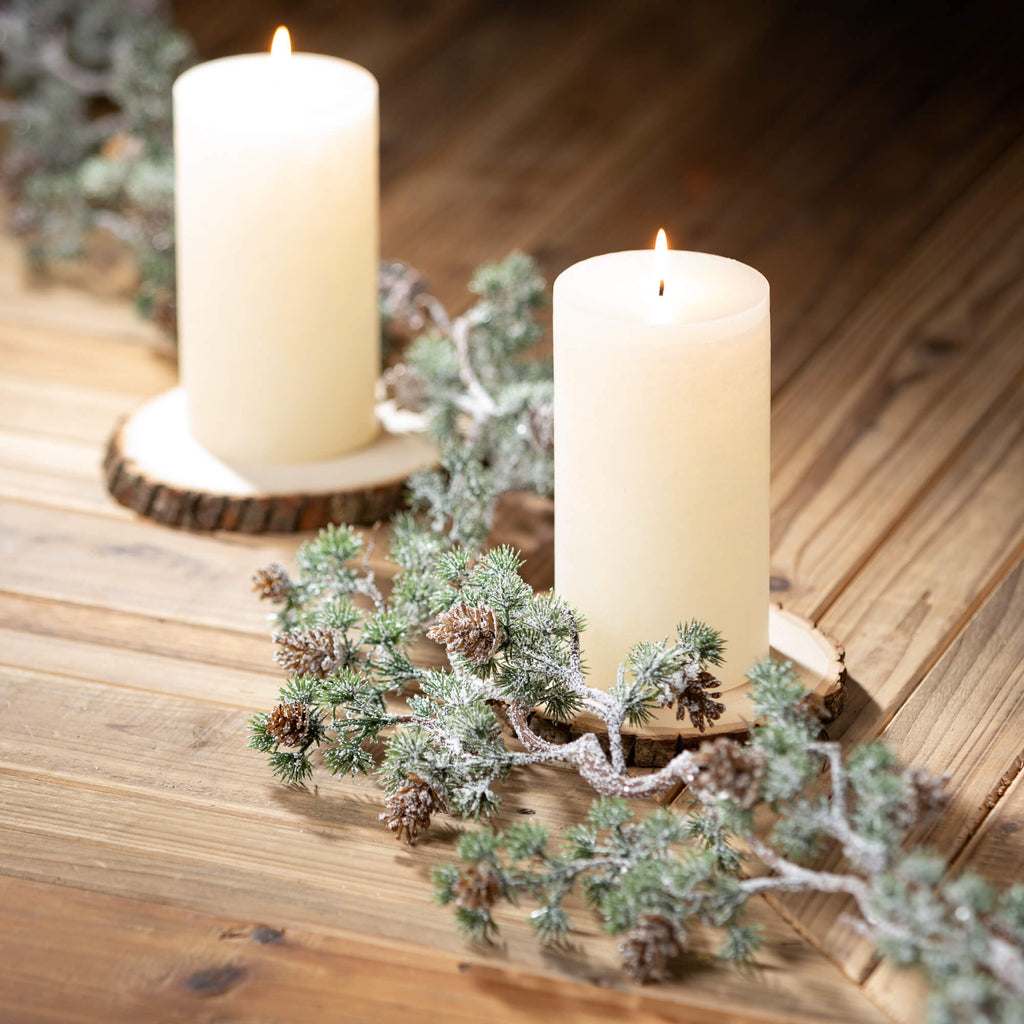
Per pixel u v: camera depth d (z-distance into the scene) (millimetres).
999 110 1871
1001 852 1216
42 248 1691
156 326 1610
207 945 1181
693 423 1226
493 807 1213
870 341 1596
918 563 1400
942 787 1152
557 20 2102
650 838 1175
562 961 1177
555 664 1227
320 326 1419
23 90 1917
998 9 2064
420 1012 1158
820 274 1671
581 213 1757
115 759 1270
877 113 1878
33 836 1227
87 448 1503
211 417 1442
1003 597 1368
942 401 1534
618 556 1245
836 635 1348
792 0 2129
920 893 1108
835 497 1455
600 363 1225
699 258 1285
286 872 1213
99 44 1872
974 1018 1085
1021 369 1559
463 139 1861
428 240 1724
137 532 1430
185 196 1409
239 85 1426
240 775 1263
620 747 1214
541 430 1392
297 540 1427
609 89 1929
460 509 1373
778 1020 1155
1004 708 1295
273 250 1398
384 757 1273
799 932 1188
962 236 1708
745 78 1942
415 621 1293
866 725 1287
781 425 1519
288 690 1246
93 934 1185
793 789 1146
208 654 1341
